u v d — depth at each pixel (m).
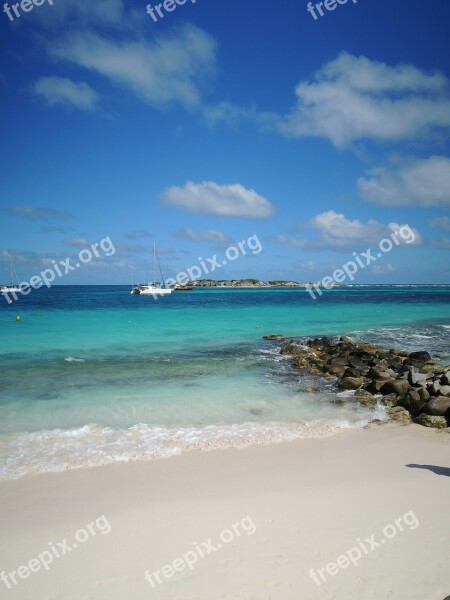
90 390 16.09
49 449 10.56
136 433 11.75
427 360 22.22
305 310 57.16
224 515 7.40
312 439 11.34
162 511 7.57
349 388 16.69
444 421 12.43
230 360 22.09
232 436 11.54
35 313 50.75
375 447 10.75
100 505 7.82
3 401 14.59
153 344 26.81
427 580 5.71
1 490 8.45
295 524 7.10
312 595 5.46
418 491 8.26
